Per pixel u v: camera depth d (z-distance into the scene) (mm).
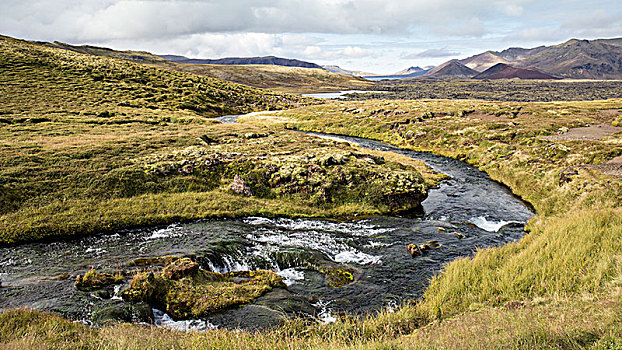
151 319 13969
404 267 19906
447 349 8102
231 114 98625
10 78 74438
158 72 116562
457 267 16438
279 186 32844
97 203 27125
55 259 19562
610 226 18219
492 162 45969
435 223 27859
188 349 10016
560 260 14508
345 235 24812
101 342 9742
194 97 98188
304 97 149000
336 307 15633
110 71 98250
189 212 27484
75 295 15328
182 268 16875
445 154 55000
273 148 43281
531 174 37875
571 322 8492
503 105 84562
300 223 27359
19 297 15109
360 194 32219
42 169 30531
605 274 12586
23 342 8953
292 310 15000
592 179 31484
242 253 20922
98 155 35594
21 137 40688
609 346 6938
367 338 11531
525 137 52562
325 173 34281
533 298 12281
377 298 16484
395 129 69125
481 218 29375
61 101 67000
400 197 31828
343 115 85688
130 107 72875
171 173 33219
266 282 17641
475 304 12859
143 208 27156
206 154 37750
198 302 14930
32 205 25562
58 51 107562
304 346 10375
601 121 62906
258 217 28203
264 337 11359
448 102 96562
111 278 16875
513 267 15070
